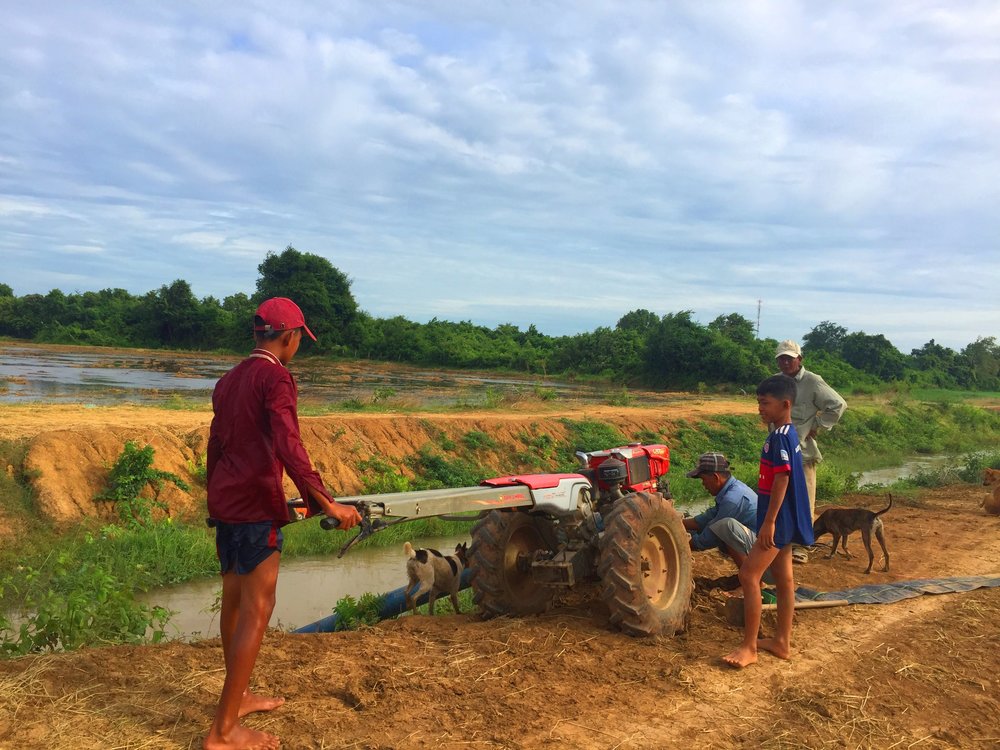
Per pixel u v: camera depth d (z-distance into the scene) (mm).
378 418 16922
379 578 9906
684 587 5668
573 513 5539
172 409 18016
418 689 4121
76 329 71938
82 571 8281
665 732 3871
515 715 3904
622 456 6223
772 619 5945
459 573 6359
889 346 64938
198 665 4180
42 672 3869
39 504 10648
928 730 4102
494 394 27406
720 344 46938
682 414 25547
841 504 12961
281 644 4770
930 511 12281
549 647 4930
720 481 6633
